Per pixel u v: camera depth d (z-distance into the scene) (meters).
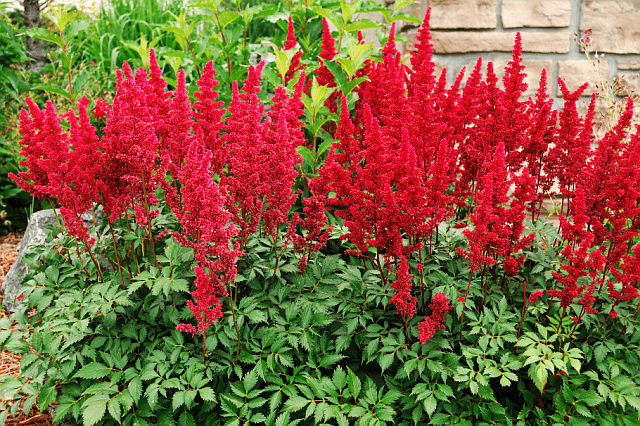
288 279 3.08
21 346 2.54
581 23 5.41
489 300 2.72
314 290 2.85
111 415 2.35
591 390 2.41
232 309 2.53
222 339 2.45
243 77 5.18
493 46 5.34
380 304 2.80
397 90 3.11
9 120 6.11
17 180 2.79
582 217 2.44
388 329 2.73
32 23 6.75
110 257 3.07
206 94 3.06
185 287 2.45
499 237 2.52
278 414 2.54
